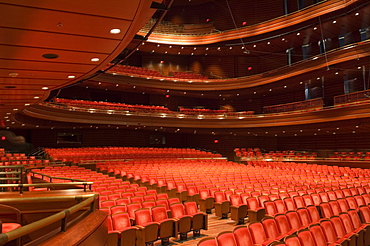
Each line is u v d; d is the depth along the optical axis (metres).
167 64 25.33
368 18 16.95
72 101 18.92
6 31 3.94
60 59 5.18
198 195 8.40
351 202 7.39
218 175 12.09
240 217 7.25
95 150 18.55
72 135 21.05
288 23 18.59
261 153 22.09
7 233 1.29
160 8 4.51
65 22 3.78
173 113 21.64
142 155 18.08
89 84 20.66
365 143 20.08
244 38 21.16
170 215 6.29
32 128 19.11
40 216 3.09
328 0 16.64
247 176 11.84
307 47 21.89
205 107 25.80
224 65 25.16
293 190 8.95
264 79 20.92
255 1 23.95
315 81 19.97
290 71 19.23
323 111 17.66
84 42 4.47
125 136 22.53
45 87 7.31
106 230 2.83
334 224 5.51
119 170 12.33
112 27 4.01
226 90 23.30
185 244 5.89
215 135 24.83
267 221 5.08
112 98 23.73
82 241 2.01
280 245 4.09
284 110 20.80
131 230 5.04
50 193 3.61
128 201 6.45
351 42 19.19
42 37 4.20
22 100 8.94
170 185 9.59
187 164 16.33
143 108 21.80
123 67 21.55
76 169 11.27
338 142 21.48
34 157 14.48
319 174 13.57
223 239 4.10
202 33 23.92
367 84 18.38
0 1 3.17
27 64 5.37
